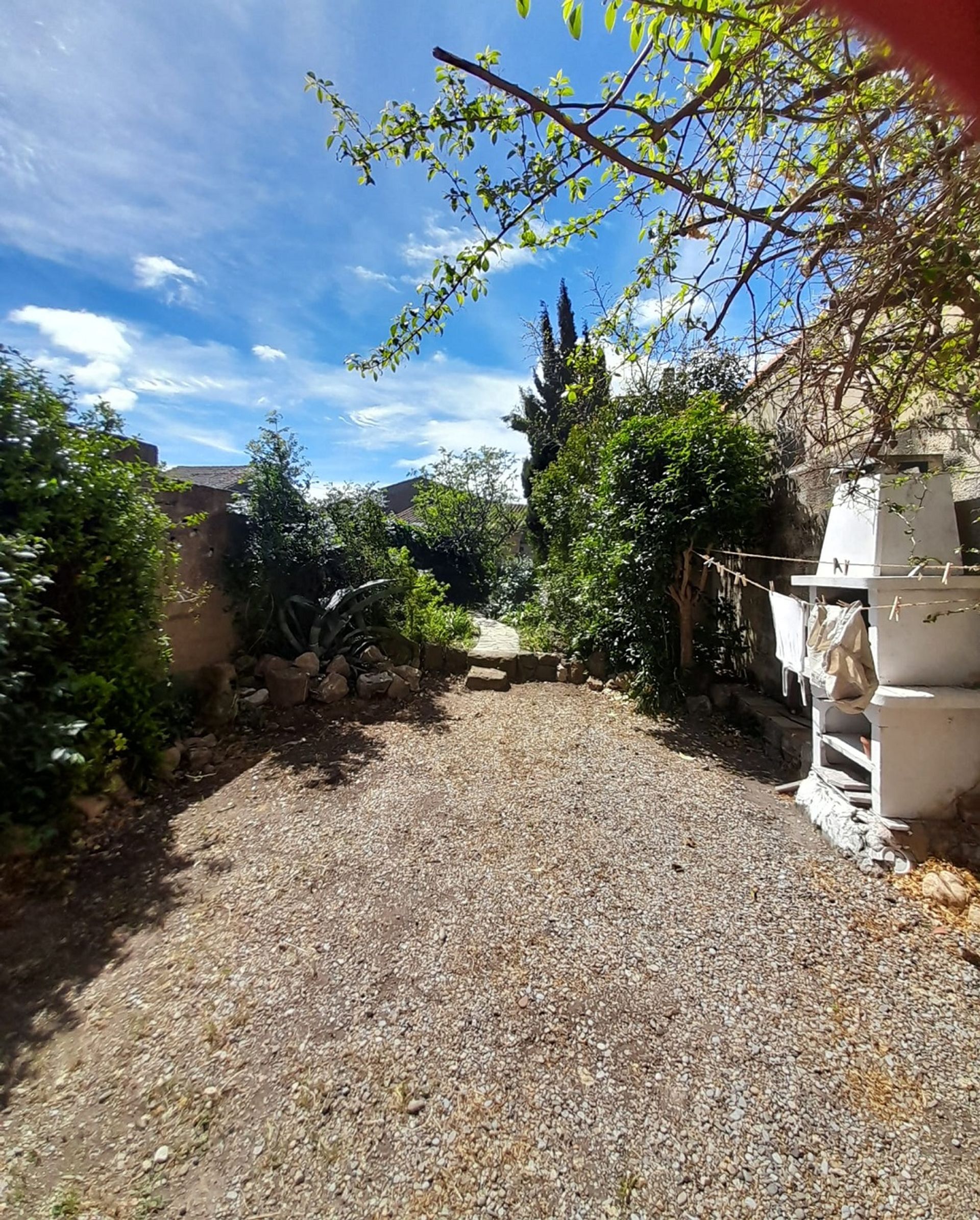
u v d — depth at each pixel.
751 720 4.26
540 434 10.03
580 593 5.88
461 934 2.05
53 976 1.88
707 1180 1.24
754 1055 1.55
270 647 5.24
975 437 2.49
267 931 2.09
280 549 5.02
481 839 2.71
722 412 2.57
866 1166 1.26
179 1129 1.38
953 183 1.20
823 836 2.70
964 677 2.51
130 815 2.96
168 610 4.06
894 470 2.58
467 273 1.75
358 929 2.09
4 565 2.36
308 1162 1.30
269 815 2.98
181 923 2.15
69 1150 1.33
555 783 3.34
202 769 3.56
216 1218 1.19
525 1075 1.50
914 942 1.97
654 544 4.51
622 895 2.27
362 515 6.32
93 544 3.02
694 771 3.54
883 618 2.51
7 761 2.42
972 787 2.51
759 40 1.21
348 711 4.64
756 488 4.31
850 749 2.80
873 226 1.37
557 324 10.66
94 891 2.35
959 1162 1.26
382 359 1.92
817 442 2.17
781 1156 1.28
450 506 12.91
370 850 2.62
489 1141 1.34
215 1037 1.64
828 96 1.31
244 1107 1.43
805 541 4.07
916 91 1.10
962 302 1.39
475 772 3.49
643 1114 1.39
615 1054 1.56
